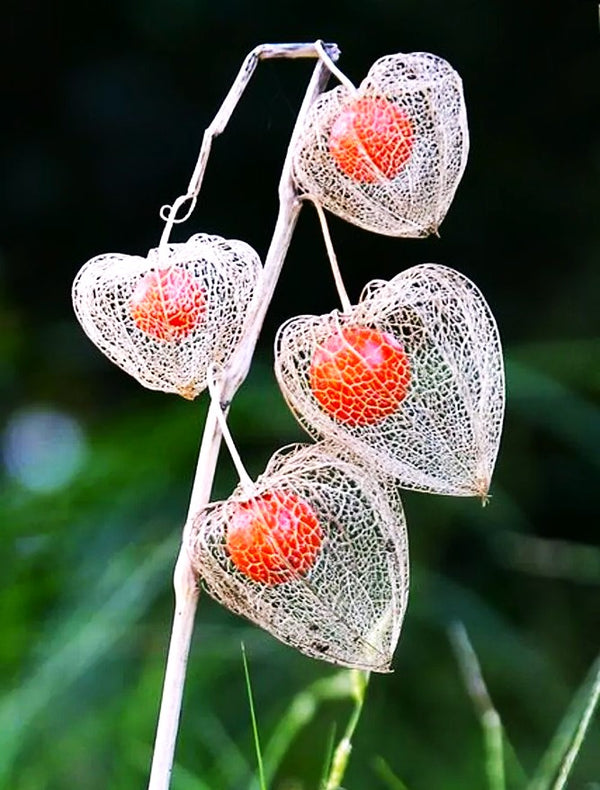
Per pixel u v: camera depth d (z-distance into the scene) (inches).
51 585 29.9
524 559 32.3
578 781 27.6
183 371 18.8
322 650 18.8
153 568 26.1
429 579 33.1
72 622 27.1
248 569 18.6
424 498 35.7
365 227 18.9
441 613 32.6
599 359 34.7
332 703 30.7
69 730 27.1
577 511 38.0
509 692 32.0
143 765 25.8
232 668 30.4
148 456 34.1
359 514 18.7
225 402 18.8
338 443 18.9
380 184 18.7
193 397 18.9
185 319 18.6
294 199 18.9
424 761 30.3
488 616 33.1
